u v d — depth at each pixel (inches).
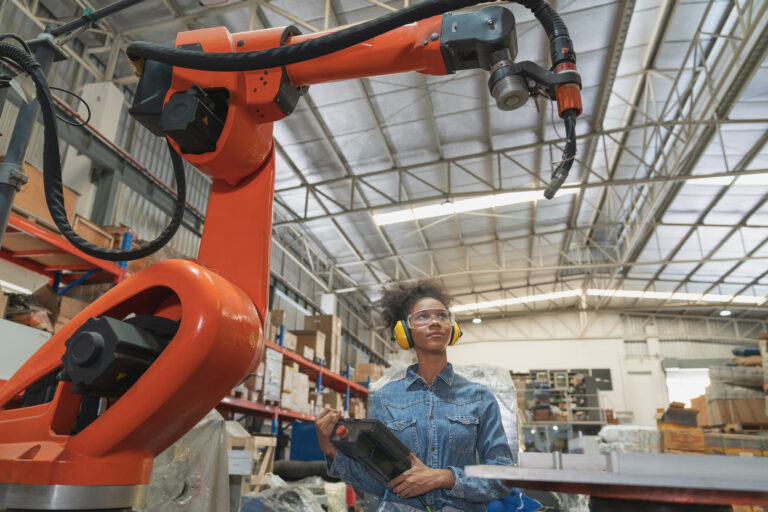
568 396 486.0
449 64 38.7
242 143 41.3
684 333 692.1
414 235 485.4
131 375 32.9
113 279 170.4
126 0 47.5
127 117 277.1
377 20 34.4
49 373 38.9
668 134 343.3
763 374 247.1
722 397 249.9
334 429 48.1
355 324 609.9
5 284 158.9
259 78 40.8
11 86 44.3
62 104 189.5
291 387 271.6
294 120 310.7
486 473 26.2
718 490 23.8
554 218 489.7
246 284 40.6
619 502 25.9
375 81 282.5
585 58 287.3
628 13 249.8
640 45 294.0
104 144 240.8
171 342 32.0
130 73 280.2
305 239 472.4
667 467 25.2
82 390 31.9
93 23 48.8
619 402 660.1
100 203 240.4
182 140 40.4
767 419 240.2
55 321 143.1
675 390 657.6
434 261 552.7
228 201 44.0
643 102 340.8
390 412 59.4
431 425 56.7
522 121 330.0
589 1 249.8
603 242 574.6
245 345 34.8
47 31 48.4
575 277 655.8
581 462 28.2
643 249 546.0
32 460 29.8
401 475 48.4
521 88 34.7
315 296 519.2
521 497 54.8
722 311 668.7
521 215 474.0
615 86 327.3
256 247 41.8
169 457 68.6
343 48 35.7
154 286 35.5
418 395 59.5
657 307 673.6
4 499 29.4
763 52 258.2
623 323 698.8
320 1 234.4
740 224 472.7
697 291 640.4
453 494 50.0
